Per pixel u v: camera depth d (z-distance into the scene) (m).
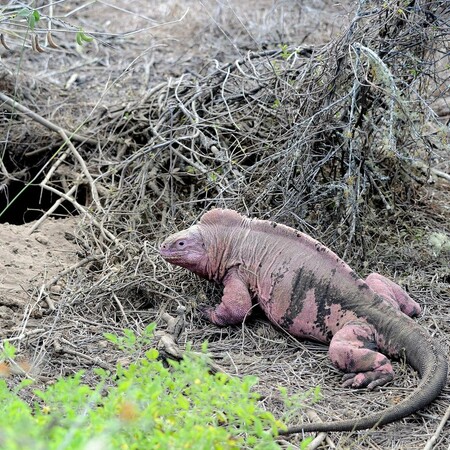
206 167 11.70
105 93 14.05
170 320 9.34
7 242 11.23
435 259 10.82
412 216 11.60
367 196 11.32
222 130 12.37
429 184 12.07
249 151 12.14
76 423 5.40
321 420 7.94
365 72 10.54
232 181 11.54
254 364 8.97
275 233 9.63
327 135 10.98
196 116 12.29
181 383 6.91
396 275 10.58
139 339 8.17
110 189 12.07
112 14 19.08
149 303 10.24
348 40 10.77
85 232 11.48
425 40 10.95
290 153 10.91
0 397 6.79
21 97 14.50
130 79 15.95
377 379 8.47
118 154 13.03
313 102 10.97
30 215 13.84
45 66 16.31
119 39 17.67
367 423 7.57
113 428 5.48
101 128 13.52
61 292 10.28
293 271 9.34
